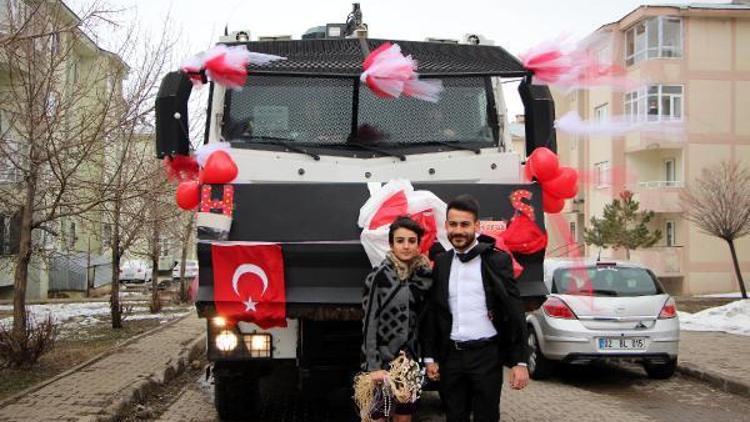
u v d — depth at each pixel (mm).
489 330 5215
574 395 9898
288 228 6355
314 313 6340
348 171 7051
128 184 11344
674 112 31375
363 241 6141
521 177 7211
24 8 10227
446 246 6121
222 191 6348
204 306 6254
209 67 6711
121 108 11523
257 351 6777
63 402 8180
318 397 9539
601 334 10414
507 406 9148
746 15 31281
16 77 10648
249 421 8086
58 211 12945
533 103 7070
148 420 8258
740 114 31750
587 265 11148
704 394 10008
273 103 7266
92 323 17656
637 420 8359
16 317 10414
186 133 6781
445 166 7141
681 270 32188
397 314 5332
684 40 31438
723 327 16906
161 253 23875
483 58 7383
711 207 26281
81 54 12188
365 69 6926
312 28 8820
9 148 10883
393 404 5457
